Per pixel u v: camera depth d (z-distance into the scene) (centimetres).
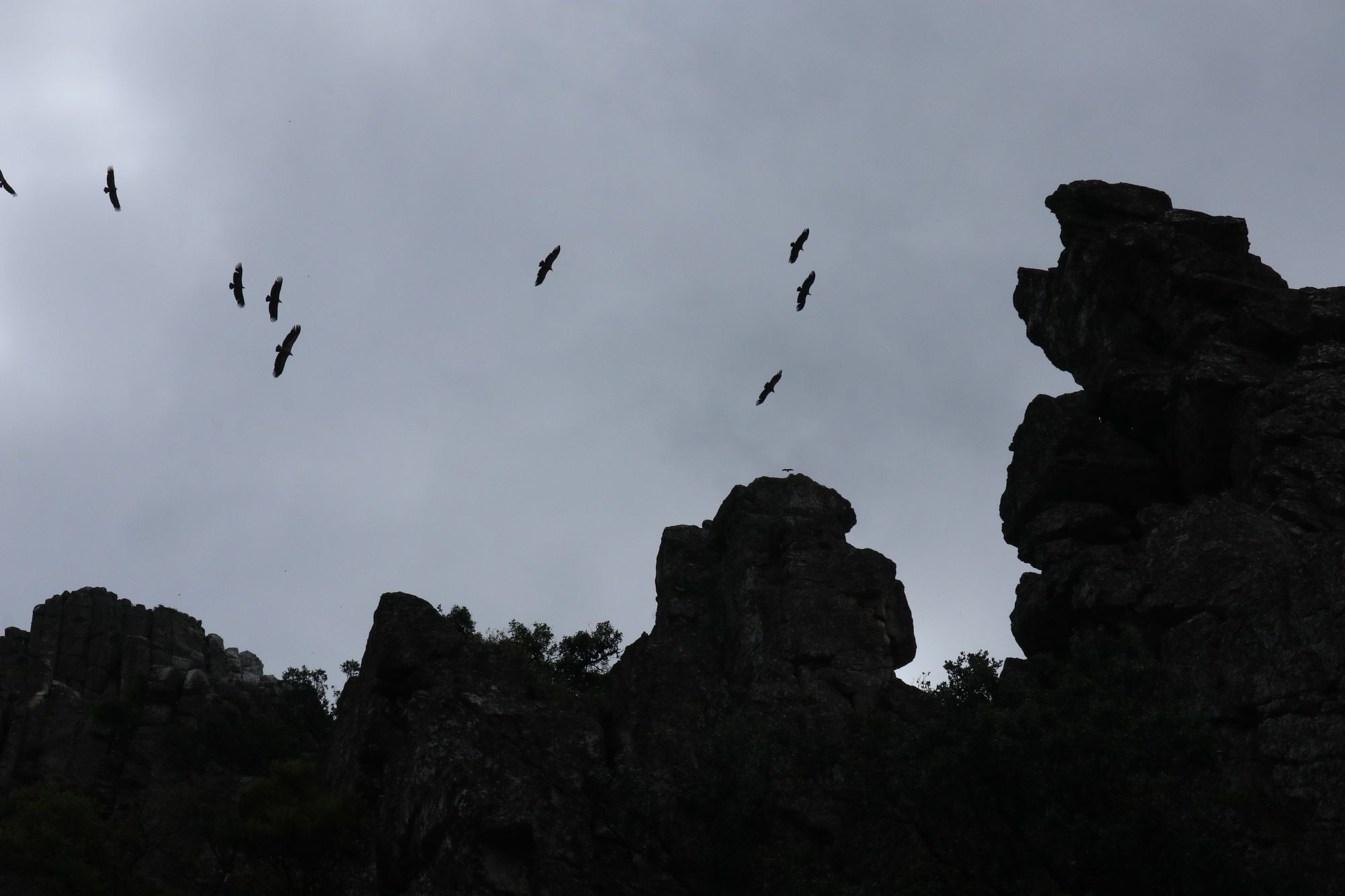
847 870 4891
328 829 5162
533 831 4791
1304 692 4288
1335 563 4428
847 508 7238
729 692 6134
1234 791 3647
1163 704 3797
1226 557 4928
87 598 9456
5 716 7938
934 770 3612
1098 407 6162
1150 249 6203
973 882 3641
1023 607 5675
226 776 6744
